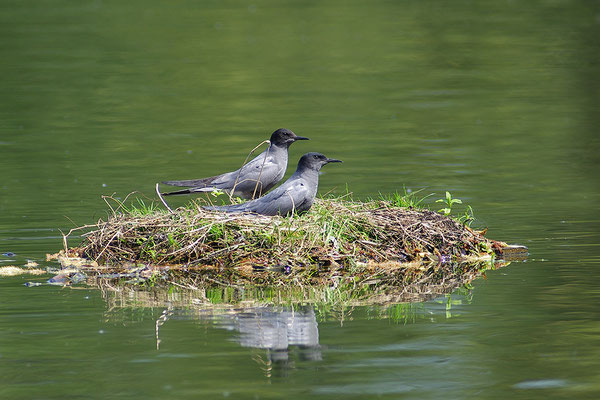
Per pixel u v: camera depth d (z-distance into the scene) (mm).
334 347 9383
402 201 14820
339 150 22453
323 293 11688
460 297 11328
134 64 35156
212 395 8148
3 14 46094
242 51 37906
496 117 26453
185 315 10586
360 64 35156
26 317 10445
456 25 42719
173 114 27469
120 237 13469
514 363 8883
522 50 36844
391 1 50281
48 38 39812
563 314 10414
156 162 21328
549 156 21641
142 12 47219
